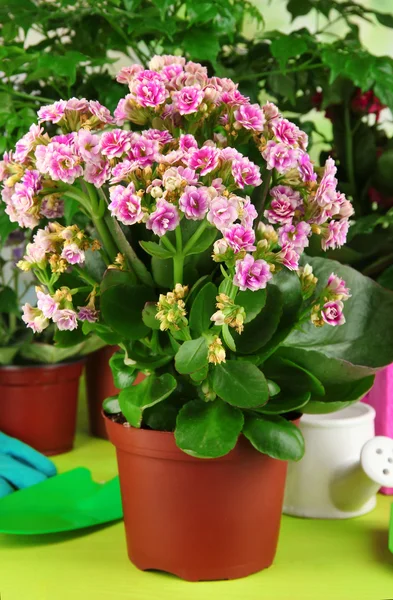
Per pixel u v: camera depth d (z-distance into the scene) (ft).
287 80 3.57
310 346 2.61
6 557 2.66
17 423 3.43
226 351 2.41
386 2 5.49
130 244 2.40
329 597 2.43
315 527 2.84
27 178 2.23
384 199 3.51
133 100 2.28
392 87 3.18
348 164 3.52
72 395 3.49
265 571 2.55
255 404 2.28
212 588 2.44
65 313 2.27
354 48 3.38
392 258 3.32
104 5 3.33
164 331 2.42
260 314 2.37
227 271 2.39
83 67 3.58
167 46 3.24
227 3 3.26
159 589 2.44
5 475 3.11
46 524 2.76
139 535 2.49
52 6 3.54
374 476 2.74
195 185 2.18
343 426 2.84
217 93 2.27
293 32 3.55
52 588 2.48
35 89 3.72
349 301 2.63
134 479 2.45
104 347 3.55
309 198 2.29
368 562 2.62
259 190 2.34
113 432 2.46
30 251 2.31
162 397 2.32
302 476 2.88
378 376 3.07
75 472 3.15
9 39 3.46
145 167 2.19
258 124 2.27
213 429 2.31
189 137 2.21
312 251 2.78
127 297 2.34
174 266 2.28
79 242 2.28
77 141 2.18
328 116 3.63
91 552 2.68
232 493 2.41
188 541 2.43
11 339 3.54
